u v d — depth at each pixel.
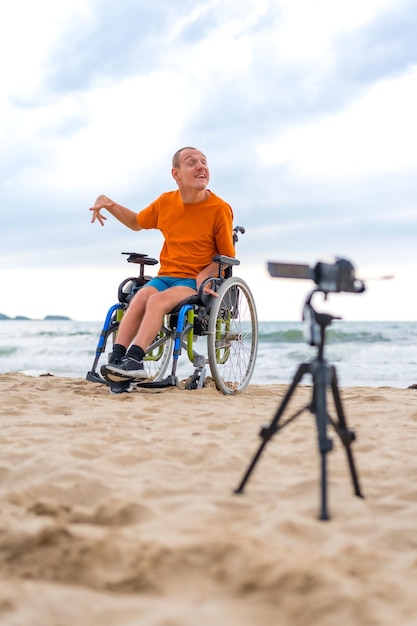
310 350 20.05
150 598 1.67
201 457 3.18
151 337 5.37
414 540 2.10
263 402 5.21
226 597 1.67
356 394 5.93
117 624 1.51
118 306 5.87
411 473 2.85
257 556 1.84
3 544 1.98
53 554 1.91
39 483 2.67
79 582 1.78
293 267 2.24
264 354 19.30
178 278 5.74
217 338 5.82
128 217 6.14
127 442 3.45
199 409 4.68
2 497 2.49
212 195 5.84
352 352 19.80
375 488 2.67
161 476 2.84
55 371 14.98
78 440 3.46
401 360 17.50
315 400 2.33
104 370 5.23
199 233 5.75
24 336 29.92
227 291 5.79
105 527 2.17
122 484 2.71
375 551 1.99
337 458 3.15
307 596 1.65
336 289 2.21
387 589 1.71
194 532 2.09
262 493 2.60
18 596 1.63
